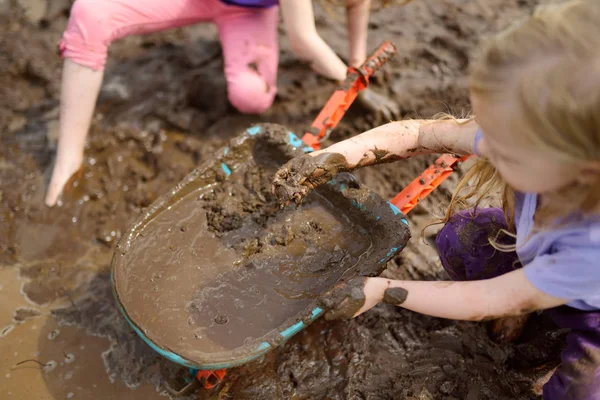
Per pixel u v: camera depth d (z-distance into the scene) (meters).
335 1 2.44
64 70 2.07
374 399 1.64
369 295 1.35
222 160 1.76
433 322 1.81
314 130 1.77
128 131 2.32
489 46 1.06
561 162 1.01
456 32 2.71
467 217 1.67
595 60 0.94
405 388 1.66
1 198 2.11
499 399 1.64
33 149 2.27
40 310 1.85
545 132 0.98
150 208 1.66
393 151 1.56
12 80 2.50
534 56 0.98
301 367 1.71
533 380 1.67
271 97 2.36
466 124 1.49
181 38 2.69
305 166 1.44
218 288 1.56
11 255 1.98
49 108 2.41
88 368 1.73
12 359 1.74
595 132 0.96
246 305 1.53
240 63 2.28
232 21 2.28
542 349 1.74
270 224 1.69
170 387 1.68
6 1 2.79
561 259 1.22
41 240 2.02
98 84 2.10
